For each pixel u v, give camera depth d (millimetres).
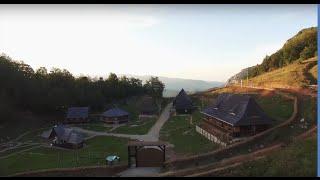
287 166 49844
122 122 120250
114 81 172625
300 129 65750
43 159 76625
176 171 57344
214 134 74438
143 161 64750
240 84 134625
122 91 168125
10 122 113000
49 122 125188
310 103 77688
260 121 69562
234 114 72375
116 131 105125
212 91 144875
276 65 169750
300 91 91500
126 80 185500
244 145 64000
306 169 47594
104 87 163375
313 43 145500
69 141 87000
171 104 159375
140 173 60219
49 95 131750
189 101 121562
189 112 120750
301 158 51094
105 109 147750
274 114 80250
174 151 71750
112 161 66500
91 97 144750
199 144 74250
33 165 71312
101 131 107250
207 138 78188
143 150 64688
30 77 140250
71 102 139625
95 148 84250
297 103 80312
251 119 69375
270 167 51094
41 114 129500
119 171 62844
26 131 111250
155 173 59625
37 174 63531
